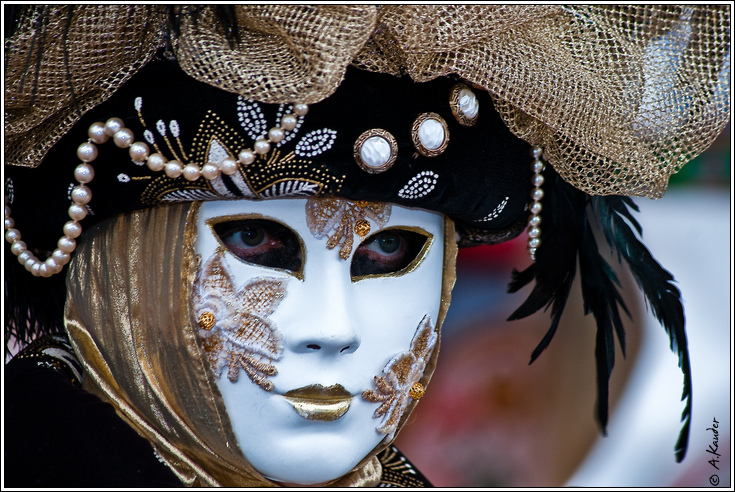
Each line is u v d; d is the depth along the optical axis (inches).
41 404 125.0
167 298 128.5
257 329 127.1
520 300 326.0
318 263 128.0
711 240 344.5
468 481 315.3
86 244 134.0
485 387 320.5
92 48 116.3
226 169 119.8
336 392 129.0
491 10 118.6
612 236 173.3
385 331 134.0
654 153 138.6
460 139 128.6
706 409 317.4
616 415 315.3
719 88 137.9
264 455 129.2
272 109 119.7
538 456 315.6
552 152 136.9
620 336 173.3
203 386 128.0
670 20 135.4
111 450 120.6
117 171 123.0
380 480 163.6
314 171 121.3
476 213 136.0
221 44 115.7
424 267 137.9
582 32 132.7
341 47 111.0
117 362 132.2
